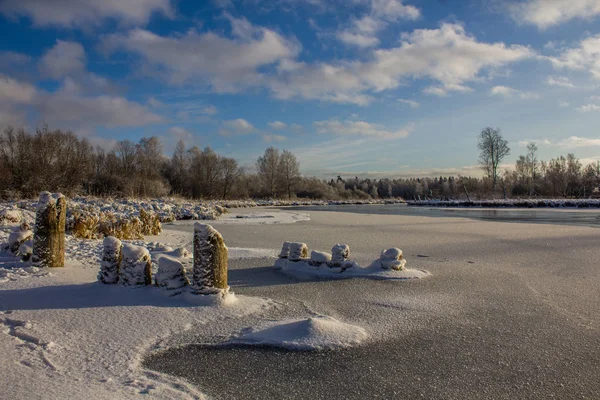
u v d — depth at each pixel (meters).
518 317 6.50
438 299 7.54
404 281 8.99
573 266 10.67
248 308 6.65
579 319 6.39
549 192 69.06
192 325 5.82
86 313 6.11
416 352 5.10
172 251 12.54
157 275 7.19
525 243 15.30
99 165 60.38
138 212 26.91
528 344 5.38
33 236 10.12
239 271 10.12
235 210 47.06
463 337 5.62
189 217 30.41
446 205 59.38
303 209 51.84
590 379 4.40
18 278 8.02
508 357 4.97
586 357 4.96
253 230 21.33
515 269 10.33
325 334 5.40
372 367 4.67
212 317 6.13
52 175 37.84
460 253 13.00
